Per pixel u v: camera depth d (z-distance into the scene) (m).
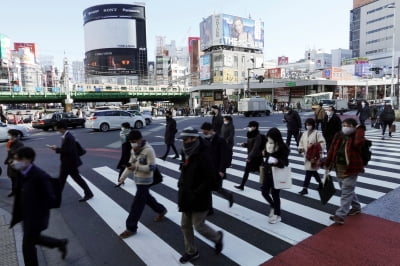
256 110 40.38
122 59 150.25
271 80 70.12
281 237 4.71
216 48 92.62
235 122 28.81
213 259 4.13
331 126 9.47
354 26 118.69
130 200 6.75
